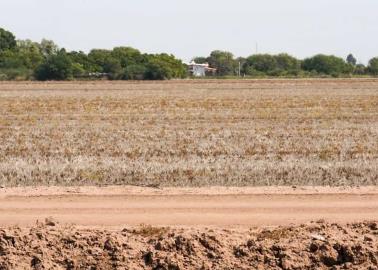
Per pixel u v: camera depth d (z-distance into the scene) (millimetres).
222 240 22062
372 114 76000
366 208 29344
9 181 35594
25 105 91312
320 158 42594
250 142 51594
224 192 32625
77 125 66125
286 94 112000
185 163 40125
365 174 36781
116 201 30797
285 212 28547
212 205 29859
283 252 21297
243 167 38438
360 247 21344
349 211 28812
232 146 48969
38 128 63375
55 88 136500
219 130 60812
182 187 34156
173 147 48750
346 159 42094
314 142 51406
